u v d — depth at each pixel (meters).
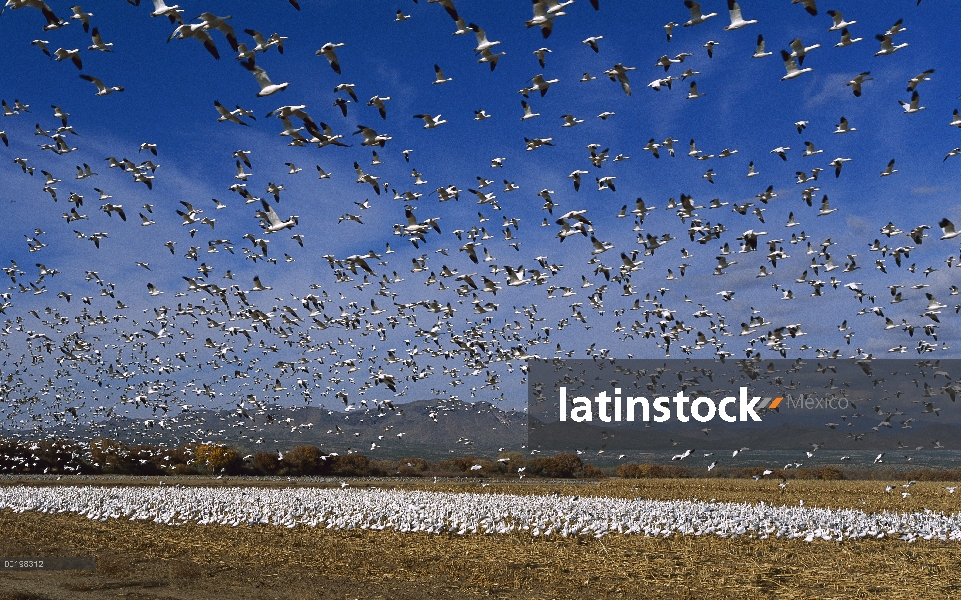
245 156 32.81
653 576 20.83
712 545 26.52
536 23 23.94
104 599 17.58
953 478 74.81
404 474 80.12
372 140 27.41
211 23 20.50
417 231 33.81
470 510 34.75
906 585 19.94
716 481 70.38
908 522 33.94
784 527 30.80
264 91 22.08
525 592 18.75
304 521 32.44
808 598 18.39
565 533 27.70
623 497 50.53
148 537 27.97
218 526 31.64
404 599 17.88
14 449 68.44
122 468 71.00
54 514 36.31
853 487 61.88
